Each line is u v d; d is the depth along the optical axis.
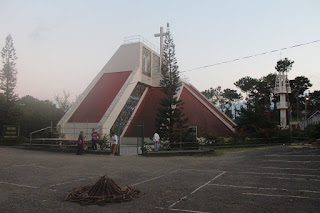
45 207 5.82
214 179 9.04
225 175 9.81
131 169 11.54
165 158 16.47
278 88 43.78
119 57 36.78
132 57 35.72
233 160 14.99
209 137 26.22
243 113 31.95
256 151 20.70
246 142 27.44
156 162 14.22
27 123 36.09
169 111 26.44
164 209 5.65
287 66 57.00
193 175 9.93
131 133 30.88
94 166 12.43
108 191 6.46
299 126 45.97
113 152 18.36
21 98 56.41
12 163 13.24
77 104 31.77
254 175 9.70
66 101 54.50
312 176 9.26
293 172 10.17
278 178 9.00
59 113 45.06
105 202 6.11
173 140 22.42
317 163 12.44
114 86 33.62
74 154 18.89
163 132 26.12
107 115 26.97
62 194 7.02
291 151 19.14
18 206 5.88
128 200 6.29
